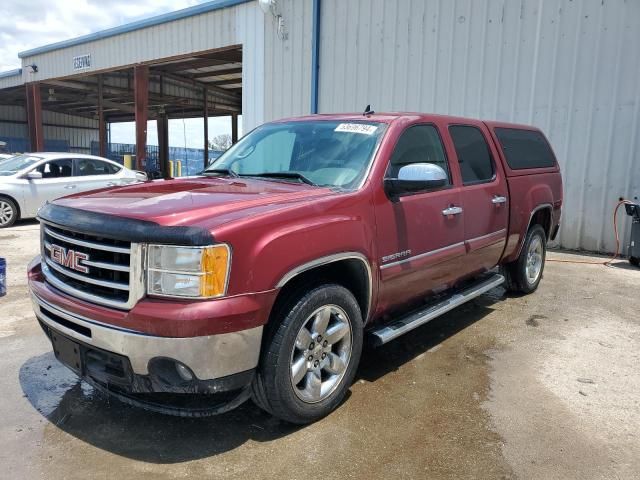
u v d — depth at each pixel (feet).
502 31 31.24
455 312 18.20
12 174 36.50
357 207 10.95
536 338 15.71
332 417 10.79
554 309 18.69
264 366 9.43
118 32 57.47
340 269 11.27
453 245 14.11
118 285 8.79
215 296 8.45
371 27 36.37
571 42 29.19
